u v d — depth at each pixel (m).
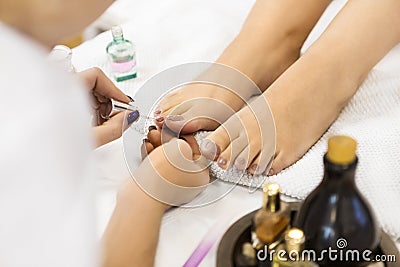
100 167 0.94
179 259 0.81
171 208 0.87
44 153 0.47
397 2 1.02
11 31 0.50
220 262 0.71
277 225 0.73
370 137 0.94
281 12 1.09
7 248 0.48
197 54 1.19
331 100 0.98
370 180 0.87
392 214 0.83
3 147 0.46
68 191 0.49
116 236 0.78
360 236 0.70
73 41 1.42
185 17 1.32
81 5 0.54
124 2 1.42
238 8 1.34
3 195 0.47
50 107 0.48
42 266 0.50
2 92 0.47
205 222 0.86
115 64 1.14
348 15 1.03
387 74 1.08
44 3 0.52
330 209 0.69
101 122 0.99
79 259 0.51
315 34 1.22
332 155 0.68
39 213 0.48
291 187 0.88
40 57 0.50
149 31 1.27
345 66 0.99
